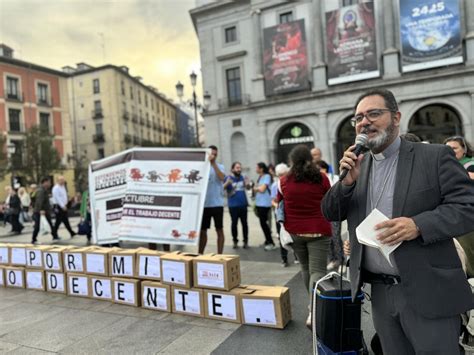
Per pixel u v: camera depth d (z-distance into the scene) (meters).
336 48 21.39
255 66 24.42
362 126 1.71
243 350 2.98
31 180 26.16
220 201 5.93
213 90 26.23
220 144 25.92
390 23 20.34
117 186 5.90
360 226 1.59
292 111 22.86
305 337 3.16
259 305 3.41
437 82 19.11
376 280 1.76
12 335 3.54
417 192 1.55
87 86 42.81
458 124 19.47
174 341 3.21
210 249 7.27
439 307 1.48
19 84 31.91
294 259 6.03
